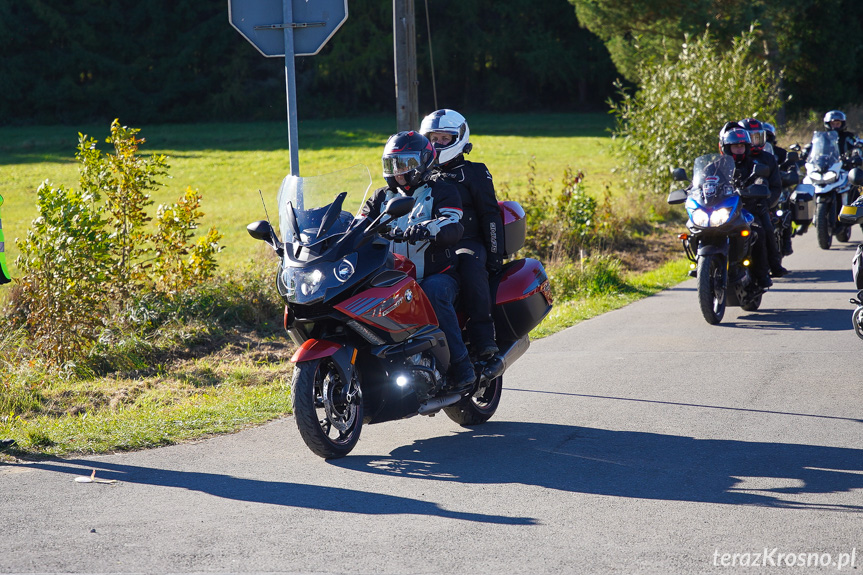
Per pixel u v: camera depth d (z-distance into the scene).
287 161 70.94
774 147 25.45
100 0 115.62
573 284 22.34
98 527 7.78
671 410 11.60
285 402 12.30
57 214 15.64
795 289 21.16
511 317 11.20
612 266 23.19
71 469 9.54
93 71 117.50
